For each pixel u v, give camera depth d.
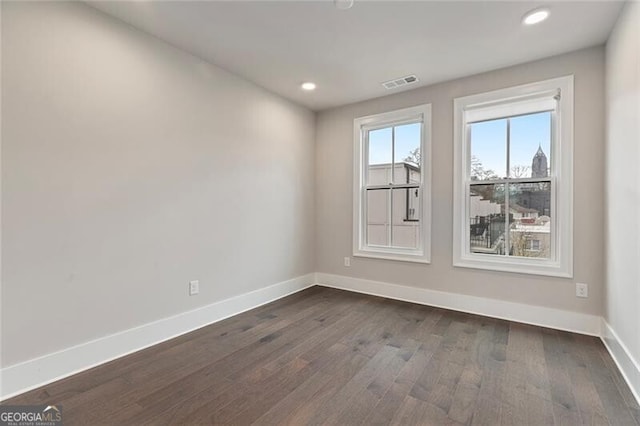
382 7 2.11
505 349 2.38
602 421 1.58
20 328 1.82
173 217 2.62
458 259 3.25
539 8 2.11
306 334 2.67
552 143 2.86
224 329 2.78
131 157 2.34
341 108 4.11
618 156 2.18
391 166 3.80
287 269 3.88
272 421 1.59
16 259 1.81
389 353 2.32
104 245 2.19
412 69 3.04
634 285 1.87
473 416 1.62
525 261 2.95
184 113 2.71
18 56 1.80
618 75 2.18
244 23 2.31
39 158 1.88
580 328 2.67
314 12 2.17
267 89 3.55
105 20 2.18
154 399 1.76
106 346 2.20
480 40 2.52
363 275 3.95
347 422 1.58
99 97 2.15
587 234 2.63
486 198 3.17
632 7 1.91
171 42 2.57
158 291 2.52
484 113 3.17
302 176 4.11
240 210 3.24
